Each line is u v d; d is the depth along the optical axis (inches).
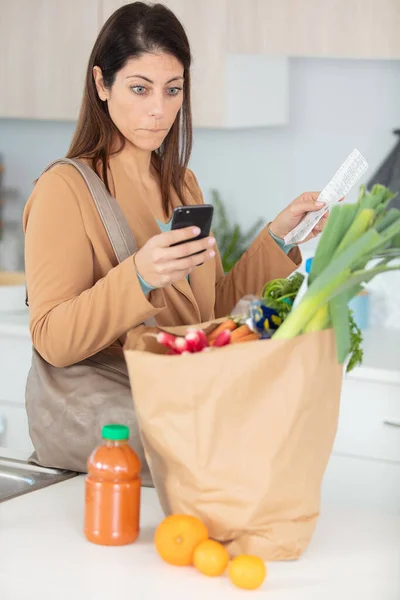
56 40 118.3
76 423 57.3
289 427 43.7
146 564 44.3
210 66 111.3
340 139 123.4
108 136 63.8
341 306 44.3
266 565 44.7
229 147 129.8
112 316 54.9
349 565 45.1
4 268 133.3
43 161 140.9
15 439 113.1
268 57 118.5
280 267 71.9
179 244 53.7
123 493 46.2
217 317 73.9
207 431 43.9
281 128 126.5
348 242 44.9
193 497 45.1
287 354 43.1
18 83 121.8
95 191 60.0
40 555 44.8
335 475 96.4
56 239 58.2
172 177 69.0
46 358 58.4
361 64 121.1
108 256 60.2
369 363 94.5
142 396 44.9
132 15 61.0
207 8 110.3
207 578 43.1
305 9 105.4
